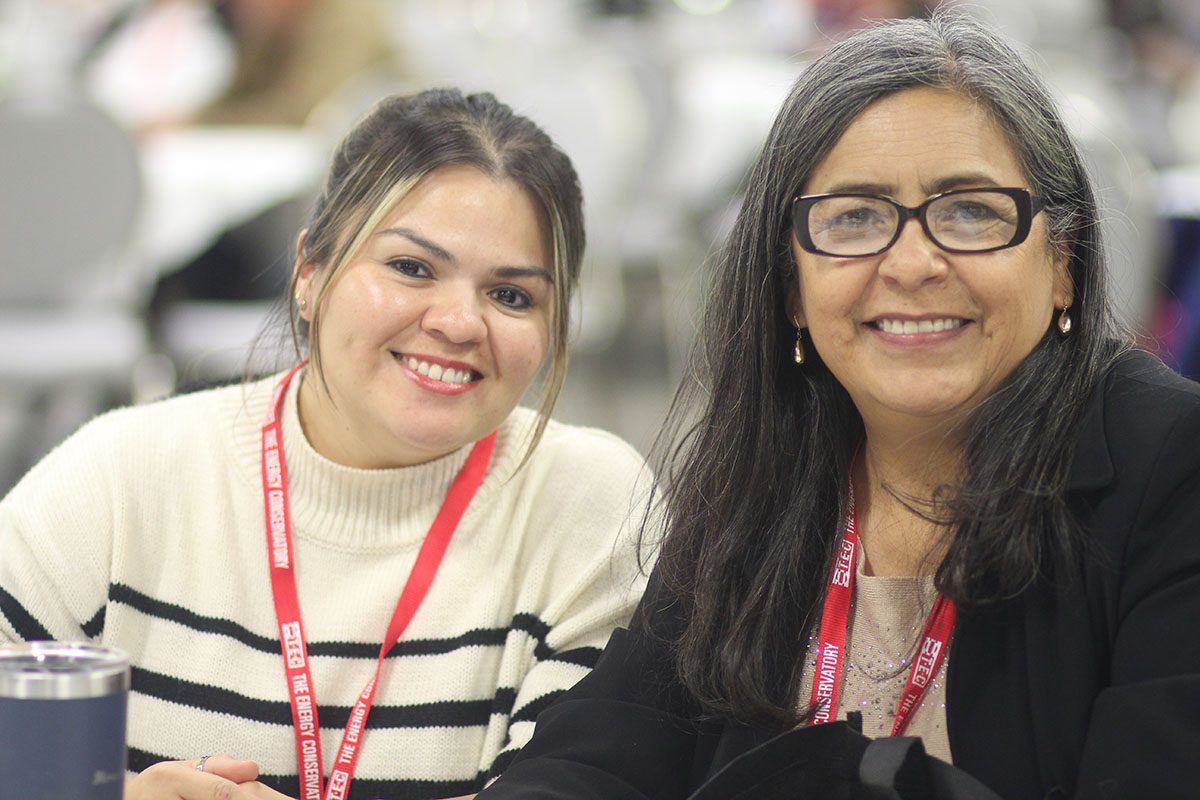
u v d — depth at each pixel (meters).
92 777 1.46
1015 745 1.80
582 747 2.01
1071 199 1.89
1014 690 1.81
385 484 2.30
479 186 2.20
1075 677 1.76
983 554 1.81
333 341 2.22
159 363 4.94
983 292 1.82
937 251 1.82
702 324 2.15
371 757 2.23
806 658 2.00
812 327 1.93
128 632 2.29
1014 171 1.85
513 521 2.37
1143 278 3.94
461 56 6.35
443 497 2.34
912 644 1.96
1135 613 1.72
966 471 1.87
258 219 5.08
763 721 1.95
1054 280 1.89
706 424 2.08
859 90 1.85
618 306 5.87
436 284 2.20
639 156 5.72
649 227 5.82
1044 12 6.63
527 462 2.40
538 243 2.25
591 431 2.51
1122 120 5.43
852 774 1.70
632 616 2.29
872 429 2.01
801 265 1.93
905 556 2.00
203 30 6.12
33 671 1.48
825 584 2.01
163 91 6.03
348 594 2.30
